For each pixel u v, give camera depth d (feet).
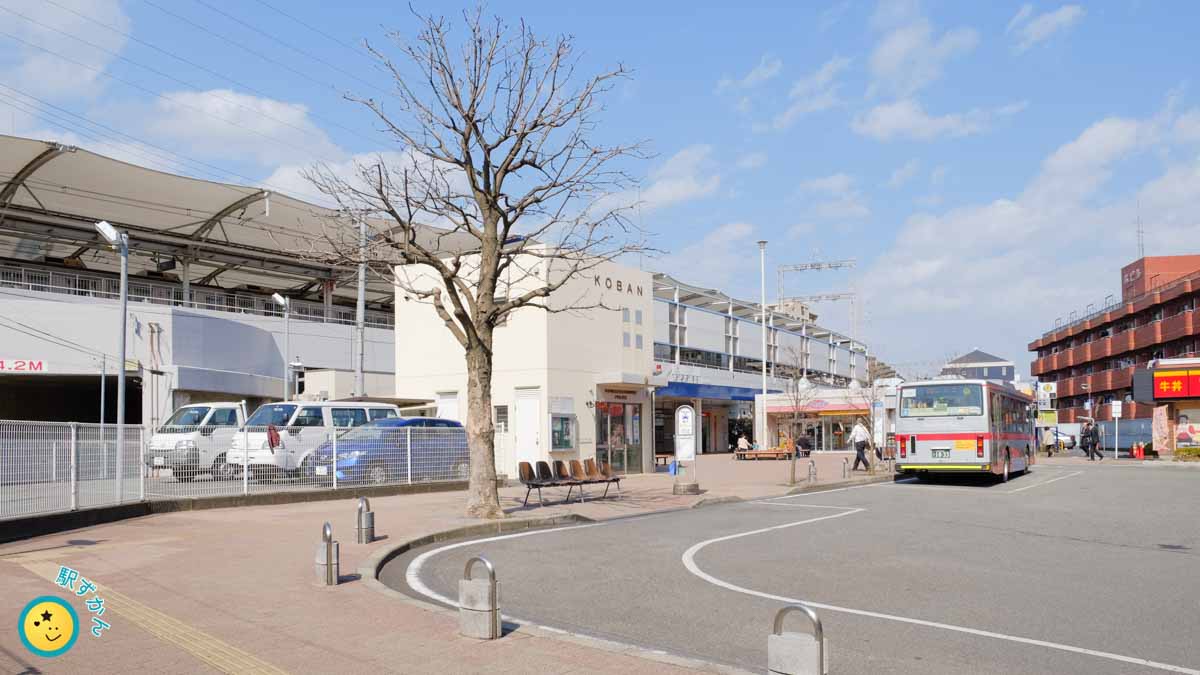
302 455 61.93
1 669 19.60
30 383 116.16
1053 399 297.12
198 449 55.42
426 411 93.09
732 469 118.32
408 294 89.61
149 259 152.15
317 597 27.71
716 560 37.24
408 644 22.07
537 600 28.94
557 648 21.70
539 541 43.55
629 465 96.43
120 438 49.16
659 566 35.68
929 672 20.44
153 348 108.88
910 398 85.61
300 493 59.57
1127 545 42.09
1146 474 107.04
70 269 148.25
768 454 150.92
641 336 99.86
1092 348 253.44
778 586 31.30
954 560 37.29
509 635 23.04
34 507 41.91
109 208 131.13
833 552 39.60
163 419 102.73
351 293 182.80
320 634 23.04
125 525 45.70
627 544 42.32
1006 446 91.30
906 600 28.84
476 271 89.30
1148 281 255.29
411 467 69.31
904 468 85.20
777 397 175.94
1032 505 63.52
